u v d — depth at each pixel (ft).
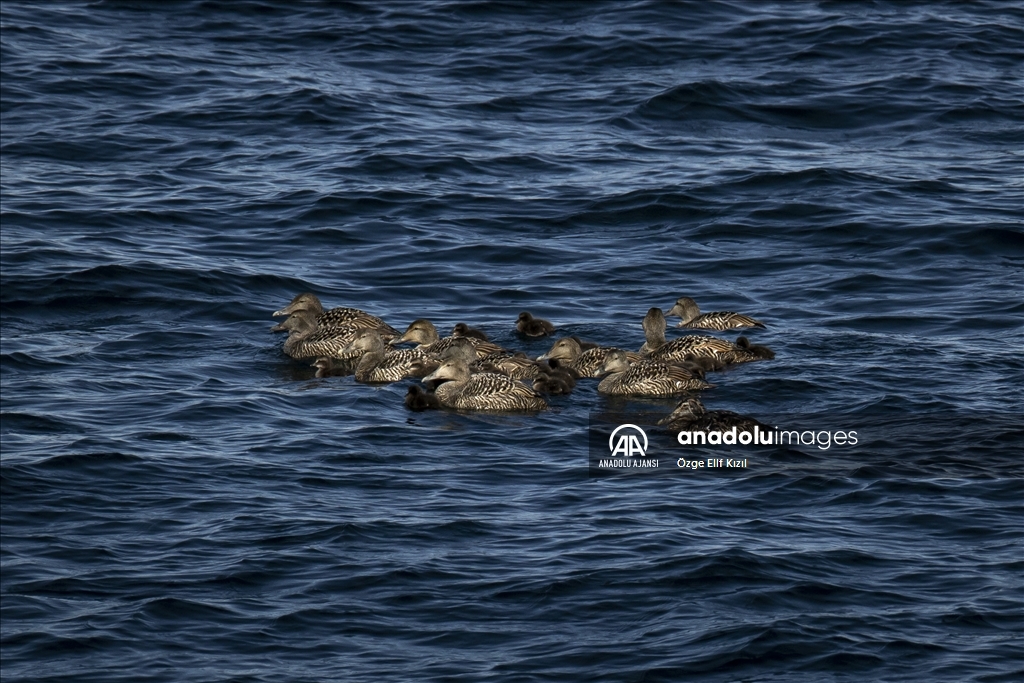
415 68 322.55
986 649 123.13
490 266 235.40
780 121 298.15
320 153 280.10
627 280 229.45
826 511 147.33
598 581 133.18
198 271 227.20
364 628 126.82
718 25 342.44
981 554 138.41
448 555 138.31
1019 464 158.10
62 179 265.75
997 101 304.30
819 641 124.06
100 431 168.35
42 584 132.77
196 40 333.42
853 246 239.91
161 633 125.70
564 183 267.39
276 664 121.70
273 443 166.09
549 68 322.75
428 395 182.80
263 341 208.23
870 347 198.70
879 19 344.28
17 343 201.46
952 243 239.30
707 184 264.93
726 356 193.57
